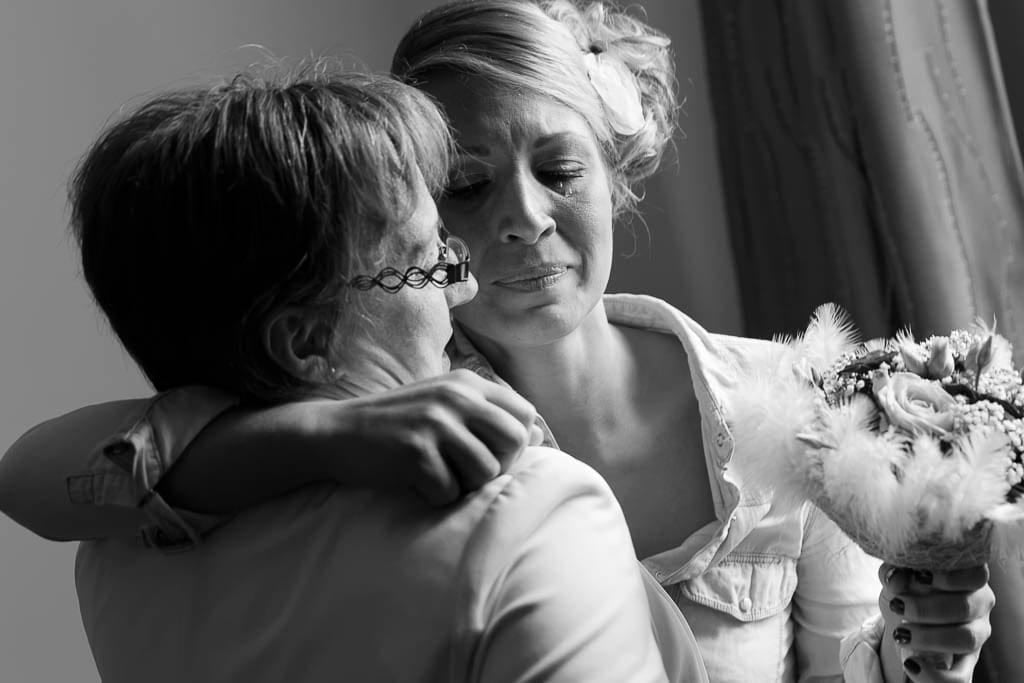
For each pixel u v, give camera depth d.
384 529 0.71
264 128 0.73
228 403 0.77
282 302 0.73
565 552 0.71
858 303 1.86
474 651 0.67
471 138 1.16
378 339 0.78
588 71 1.26
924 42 1.72
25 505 0.77
